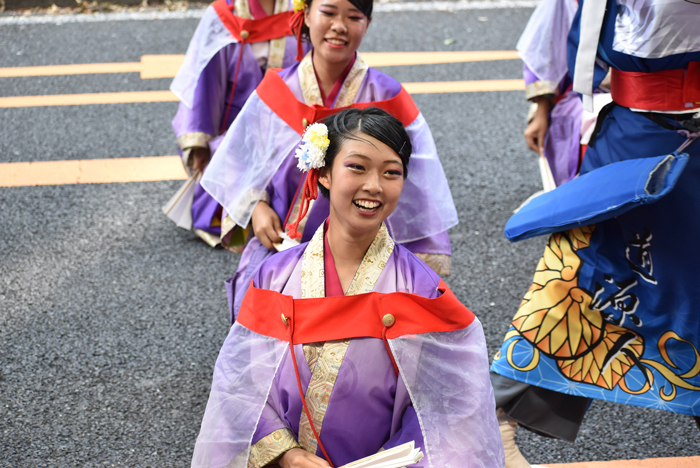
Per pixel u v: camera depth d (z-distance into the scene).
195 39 3.94
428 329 1.85
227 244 3.11
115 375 3.30
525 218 2.52
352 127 1.79
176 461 2.82
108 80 6.61
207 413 1.96
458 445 1.85
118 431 2.97
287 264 1.94
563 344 2.46
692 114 2.29
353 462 1.70
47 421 3.01
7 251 4.26
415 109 2.84
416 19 8.14
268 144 2.77
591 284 2.44
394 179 1.80
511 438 2.54
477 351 1.90
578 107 3.86
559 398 2.52
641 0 2.25
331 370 1.83
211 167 2.86
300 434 1.89
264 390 1.88
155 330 3.62
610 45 2.40
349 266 1.90
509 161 5.41
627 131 2.40
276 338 1.88
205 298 3.89
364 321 1.83
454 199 4.89
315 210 2.65
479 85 6.66
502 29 7.91
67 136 5.65
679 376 2.41
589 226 2.44
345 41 2.64
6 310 3.75
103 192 4.95
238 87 3.97
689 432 2.99
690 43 2.22
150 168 5.26
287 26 3.92
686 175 2.29
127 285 3.98
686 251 2.32
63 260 4.20
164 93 6.40
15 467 2.77
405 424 1.89
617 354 2.46
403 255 1.93
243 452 1.89
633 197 2.20
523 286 4.00
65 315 3.72
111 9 8.27
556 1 3.53
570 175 3.93
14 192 4.89
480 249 4.35
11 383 3.23
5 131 5.70
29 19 7.97
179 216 4.36
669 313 2.38
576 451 2.89
